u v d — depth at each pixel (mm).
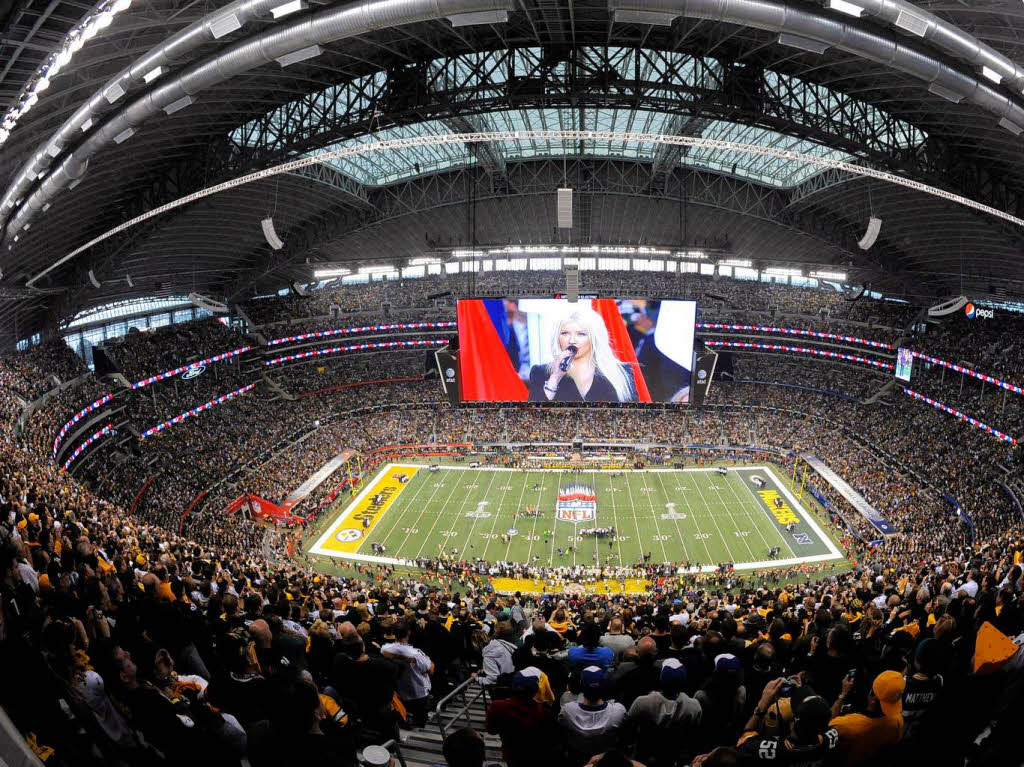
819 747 6781
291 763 7469
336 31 28359
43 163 36031
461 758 5555
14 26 22688
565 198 36312
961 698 7969
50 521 20547
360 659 10438
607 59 46250
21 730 7406
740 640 12789
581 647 10969
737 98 48156
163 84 34219
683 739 8266
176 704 8586
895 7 25391
